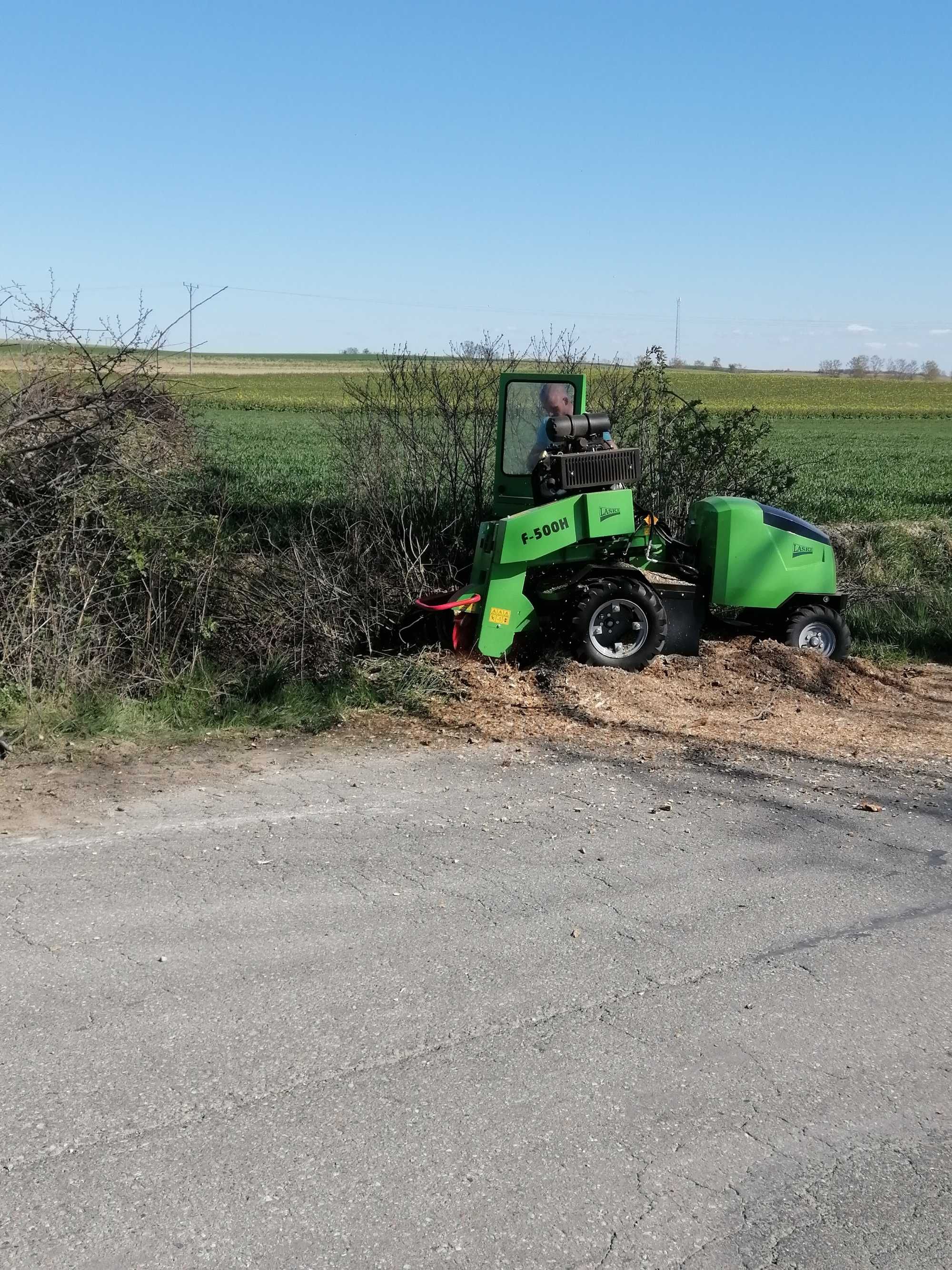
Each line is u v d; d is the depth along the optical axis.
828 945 4.93
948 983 4.64
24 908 4.87
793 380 117.81
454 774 7.11
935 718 9.30
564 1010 4.23
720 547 10.38
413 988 4.33
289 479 20.75
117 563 8.71
